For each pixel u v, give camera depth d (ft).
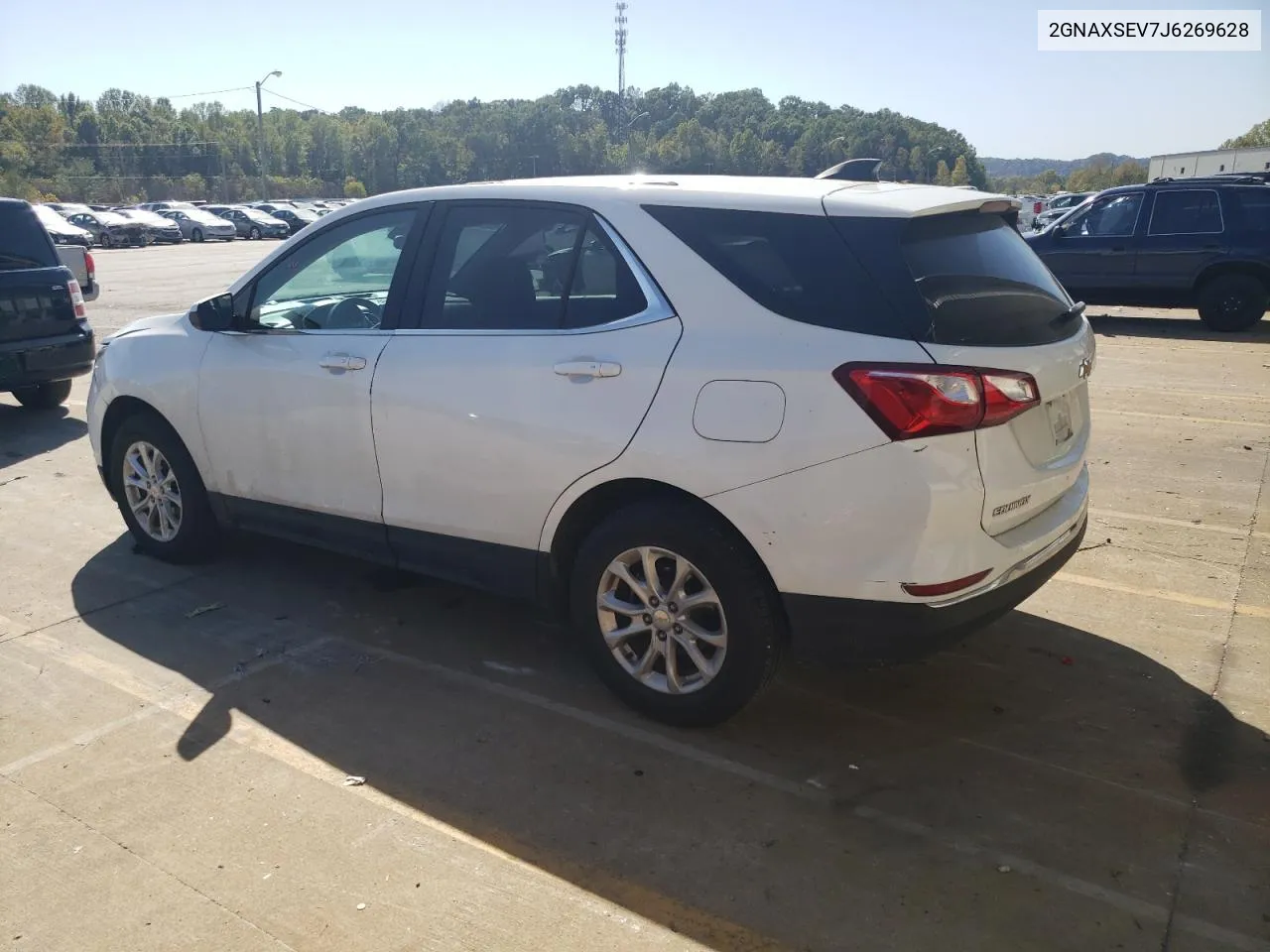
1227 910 9.02
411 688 13.16
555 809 10.55
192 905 9.11
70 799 10.69
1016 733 12.01
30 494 21.77
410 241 13.73
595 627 12.26
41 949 8.60
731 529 11.00
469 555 13.14
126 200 320.09
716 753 11.61
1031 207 110.22
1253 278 42.93
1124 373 34.47
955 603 10.36
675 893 9.28
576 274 12.12
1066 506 12.07
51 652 14.16
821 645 10.81
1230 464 22.99
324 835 10.11
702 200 11.52
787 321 10.64
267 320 15.30
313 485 14.62
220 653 14.16
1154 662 13.74
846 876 9.50
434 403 12.87
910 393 9.93
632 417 11.28
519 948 8.59
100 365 17.54
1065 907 9.06
